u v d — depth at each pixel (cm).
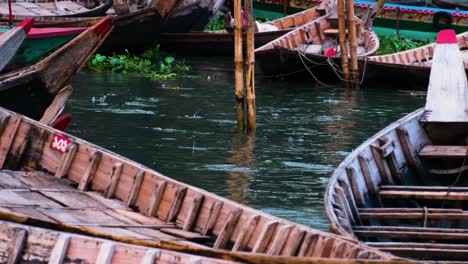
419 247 1766
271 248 1555
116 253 1388
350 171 2055
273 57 4731
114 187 2023
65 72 2764
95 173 2086
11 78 2670
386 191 2167
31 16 5153
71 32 3988
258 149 3178
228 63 5544
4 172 2166
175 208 1866
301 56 4697
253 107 3484
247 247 1655
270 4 6925
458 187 2191
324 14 5909
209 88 4522
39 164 2238
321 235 1521
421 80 4719
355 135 3481
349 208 1891
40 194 2005
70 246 1433
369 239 1906
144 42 5494
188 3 5975
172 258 1338
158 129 3450
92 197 2017
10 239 1472
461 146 2434
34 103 2747
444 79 2517
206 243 1762
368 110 4056
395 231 1875
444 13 6619
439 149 2427
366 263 1278
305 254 1525
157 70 5172
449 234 1850
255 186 2712
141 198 1959
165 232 1784
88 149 2123
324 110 4031
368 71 4709
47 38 3912
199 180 2766
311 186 2730
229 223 1706
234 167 2922
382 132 2359
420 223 2067
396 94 4572
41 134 2241
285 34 5278
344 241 1480
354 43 4659
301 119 3788
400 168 2364
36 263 1448
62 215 1820
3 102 2681
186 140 3284
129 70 5091
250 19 3447
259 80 4928
